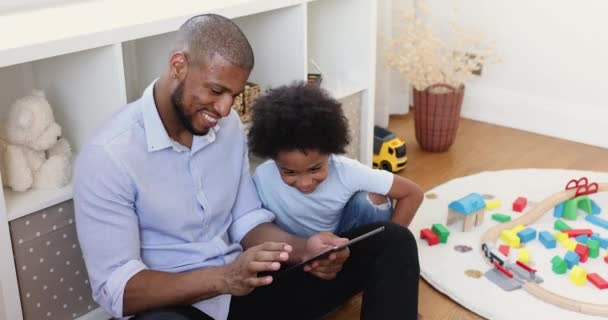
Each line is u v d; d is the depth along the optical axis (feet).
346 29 7.16
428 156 8.52
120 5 5.60
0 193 4.35
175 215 4.30
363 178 5.19
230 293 4.02
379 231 4.43
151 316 3.84
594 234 6.49
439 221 6.84
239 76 3.92
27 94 5.30
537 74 9.08
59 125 5.19
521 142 8.93
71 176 4.99
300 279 4.64
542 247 6.39
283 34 6.30
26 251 4.67
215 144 4.42
